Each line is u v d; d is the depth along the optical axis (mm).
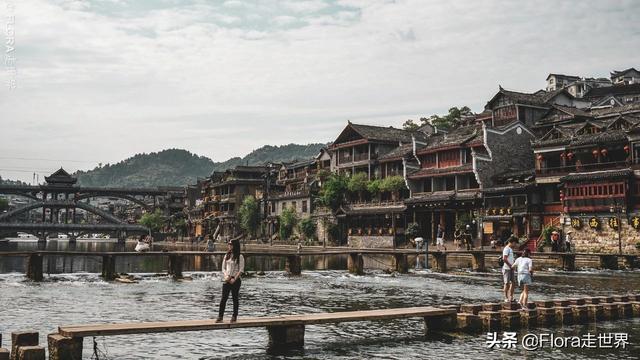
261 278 38219
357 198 84938
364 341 17000
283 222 94500
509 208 60156
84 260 60500
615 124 54656
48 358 14062
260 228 106125
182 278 37062
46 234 128000
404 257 42969
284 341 16156
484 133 66750
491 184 65938
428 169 74625
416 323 19938
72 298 26281
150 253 36875
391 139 85812
